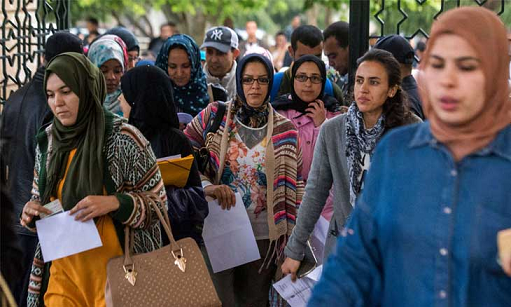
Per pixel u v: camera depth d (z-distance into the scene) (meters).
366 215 2.64
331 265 2.70
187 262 4.02
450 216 2.46
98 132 4.00
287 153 5.24
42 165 4.12
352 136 4.23
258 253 5.13
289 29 23.48
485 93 2.43
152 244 4.13
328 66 8.30
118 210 3.93
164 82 4.69
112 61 6.37
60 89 3.94
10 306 2.99
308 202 4.43
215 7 20.48
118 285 3.89
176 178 4.57
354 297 2.64
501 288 2.42
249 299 5.39
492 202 2.42
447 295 2.46
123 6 22.69
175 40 6.53
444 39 2.45
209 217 5.08
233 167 5.22
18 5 7.11
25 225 4.05
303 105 5.93
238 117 5.29
